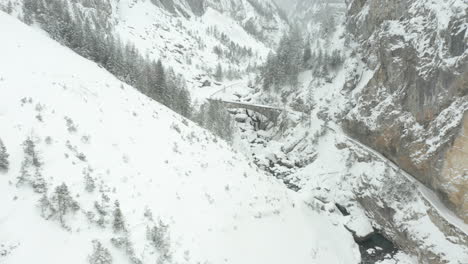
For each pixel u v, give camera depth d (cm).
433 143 3441
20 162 1627
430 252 2939
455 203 3050
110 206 1659
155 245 1587
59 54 3844
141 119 3031
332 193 4341
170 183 2170
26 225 1336
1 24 3925
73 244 1370
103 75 4044
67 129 2109
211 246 1830
